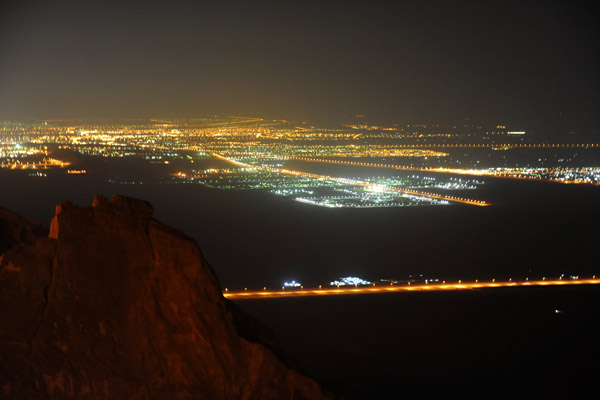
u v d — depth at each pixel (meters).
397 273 88.06
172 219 130.12
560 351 51.72
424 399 38.53
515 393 40.97
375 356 48.00
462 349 51.31
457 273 87.94
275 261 95.50
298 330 56.09
